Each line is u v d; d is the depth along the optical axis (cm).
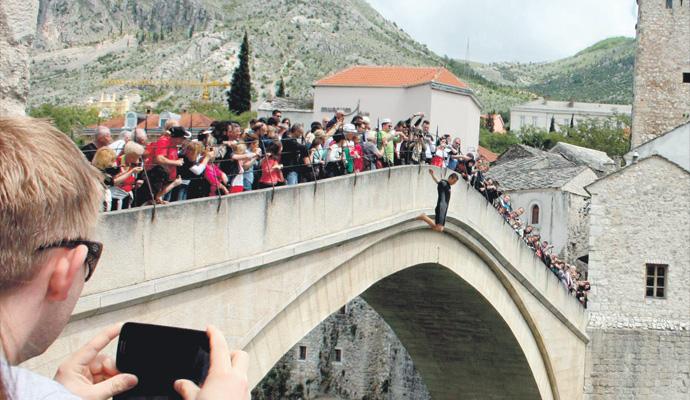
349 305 8506
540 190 6938
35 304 357
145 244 1578
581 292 4534
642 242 4472
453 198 3238
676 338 4441
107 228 1474
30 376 339
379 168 2773
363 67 6525
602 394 4469
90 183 368
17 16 1314
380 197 2661
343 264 2528
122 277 1525
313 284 2330
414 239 3070
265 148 2094
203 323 1802
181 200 1786
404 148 3083
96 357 429
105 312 1508
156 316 1650
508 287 3900
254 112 9556
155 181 1645
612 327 4466
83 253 363
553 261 4522
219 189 1836
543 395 4284
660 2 6844
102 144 1608
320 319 2408
